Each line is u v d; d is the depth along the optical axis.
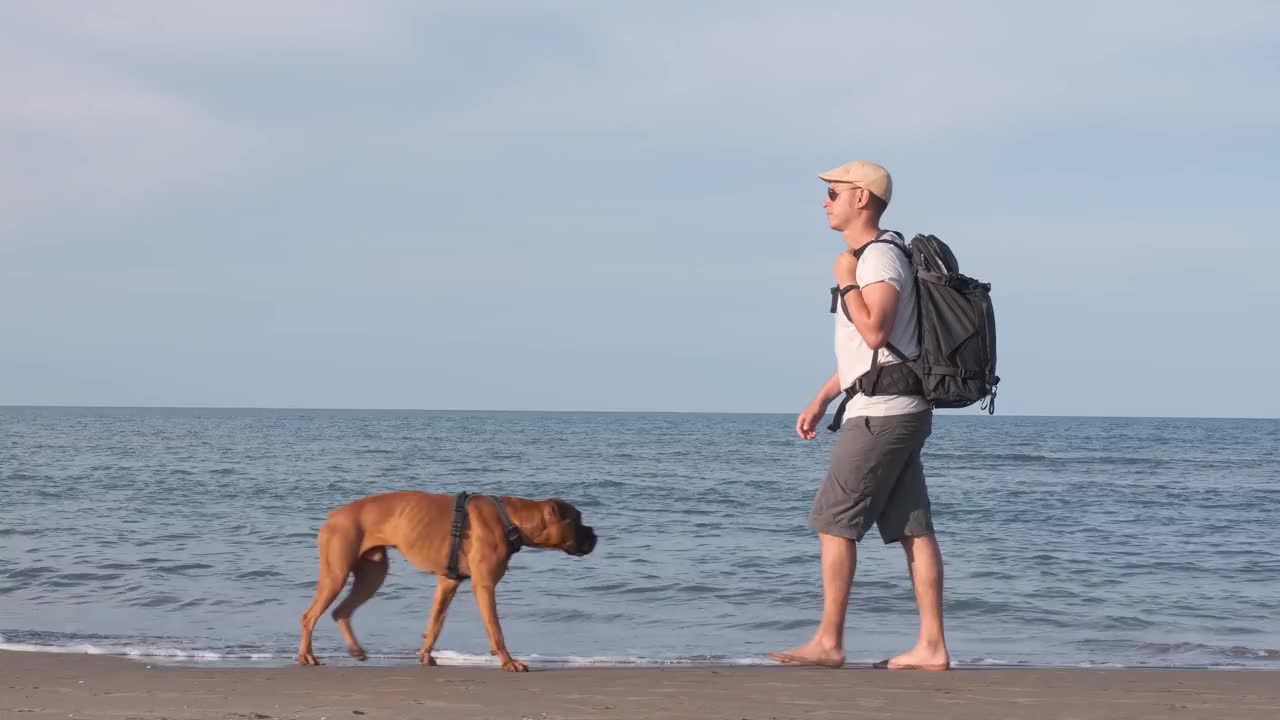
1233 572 10.10
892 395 5.09
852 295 5.01
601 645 6.65
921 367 5.04
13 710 3.88
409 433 63.94
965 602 8.27
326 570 5.39
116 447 37.22
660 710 4.00
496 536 5.32
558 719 3.81
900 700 4.27
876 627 7.35
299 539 11.56
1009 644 6.85
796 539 12.42
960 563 10.57
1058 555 11.23
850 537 5.31
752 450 42.53
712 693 4.39
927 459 36.62
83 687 4.43
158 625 7.06
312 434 59.38
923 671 5.15
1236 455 42.06
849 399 5.23
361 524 5.41
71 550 10.52
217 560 9.95
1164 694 4.48
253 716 3.80
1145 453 43.47
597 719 3.82
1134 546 12.14
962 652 6.56
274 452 35.31
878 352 5.10
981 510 16.81
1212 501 18.91
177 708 3.94
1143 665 6.07
